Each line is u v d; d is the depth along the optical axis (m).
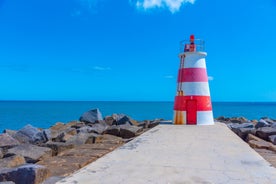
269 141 11.62
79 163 7.01
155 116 61.81
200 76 15.34
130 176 5.64
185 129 12.73
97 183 5.26
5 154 8.80
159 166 6.33
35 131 13.45
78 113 73.81
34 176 5.61
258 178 5.59
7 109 100.50
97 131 13.79
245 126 15.05
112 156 7.24
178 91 15.66
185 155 7.38
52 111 85.25
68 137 12.51
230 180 5.46
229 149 8.12
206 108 15.23
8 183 5.38
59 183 5.29
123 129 13.36
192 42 15.72
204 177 5.61
